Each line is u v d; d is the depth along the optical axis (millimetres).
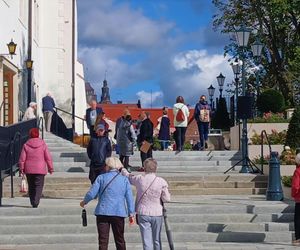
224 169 23531
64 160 24172
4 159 20000
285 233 15352
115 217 11844
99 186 11984
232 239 15273
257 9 38281
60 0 40094
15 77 30266
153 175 12266
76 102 46031
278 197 17984
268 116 26422
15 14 30156
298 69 37219
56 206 16609
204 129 27281
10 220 15750
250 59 38625
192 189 20109
